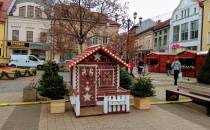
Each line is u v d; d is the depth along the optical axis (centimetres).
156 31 4981
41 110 886
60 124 720
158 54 3234
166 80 2050
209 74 1069
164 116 825
